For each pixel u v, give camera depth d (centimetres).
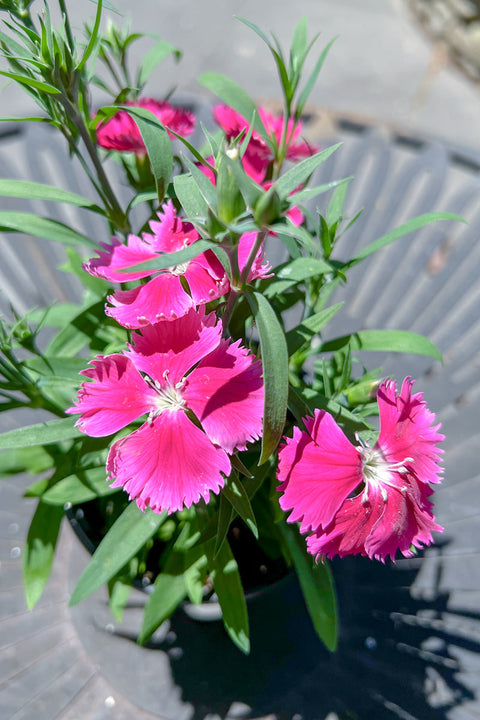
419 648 32
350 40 88
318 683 32
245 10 91
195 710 31
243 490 25
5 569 34
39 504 28
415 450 25
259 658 32
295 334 27
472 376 36
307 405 26
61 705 31
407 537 25
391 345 28
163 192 26
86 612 33
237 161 22
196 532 27
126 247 26
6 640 32
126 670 32
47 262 38
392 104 81
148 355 25
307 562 27
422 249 39
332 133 53
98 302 29
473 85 84
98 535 29
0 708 31
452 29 87
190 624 33
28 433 25
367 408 27
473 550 34
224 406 24
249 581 29
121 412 24
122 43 30
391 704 31
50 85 25
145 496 24
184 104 41
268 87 81
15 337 27
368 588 33
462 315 38
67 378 28
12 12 26
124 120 28
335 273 27
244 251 25
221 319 26
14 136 41
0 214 28
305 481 24
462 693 32
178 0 91
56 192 28
